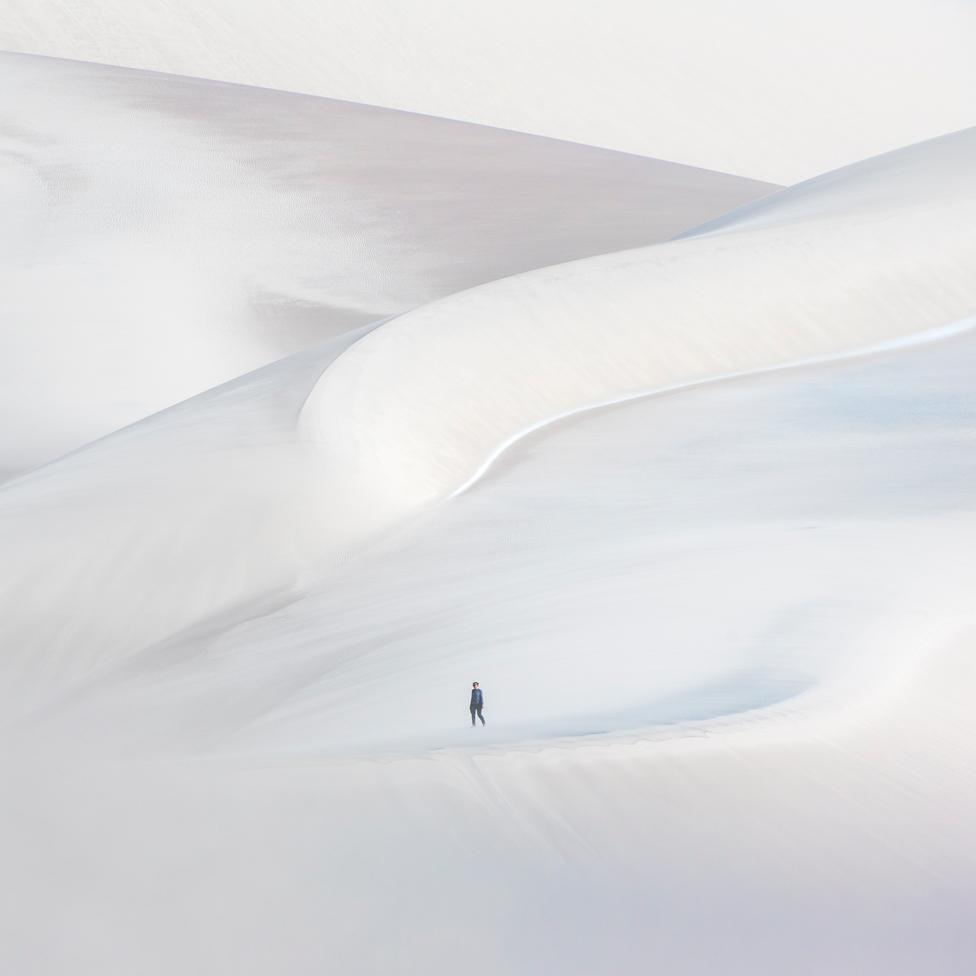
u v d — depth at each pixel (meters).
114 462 63.38
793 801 26.30
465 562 52.38
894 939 22.50
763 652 36.91
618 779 25.84
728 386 84.69
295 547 55.88
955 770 29.50
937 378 83.25
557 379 81.94
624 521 56.91
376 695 37.34
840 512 56.09
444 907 21.86
